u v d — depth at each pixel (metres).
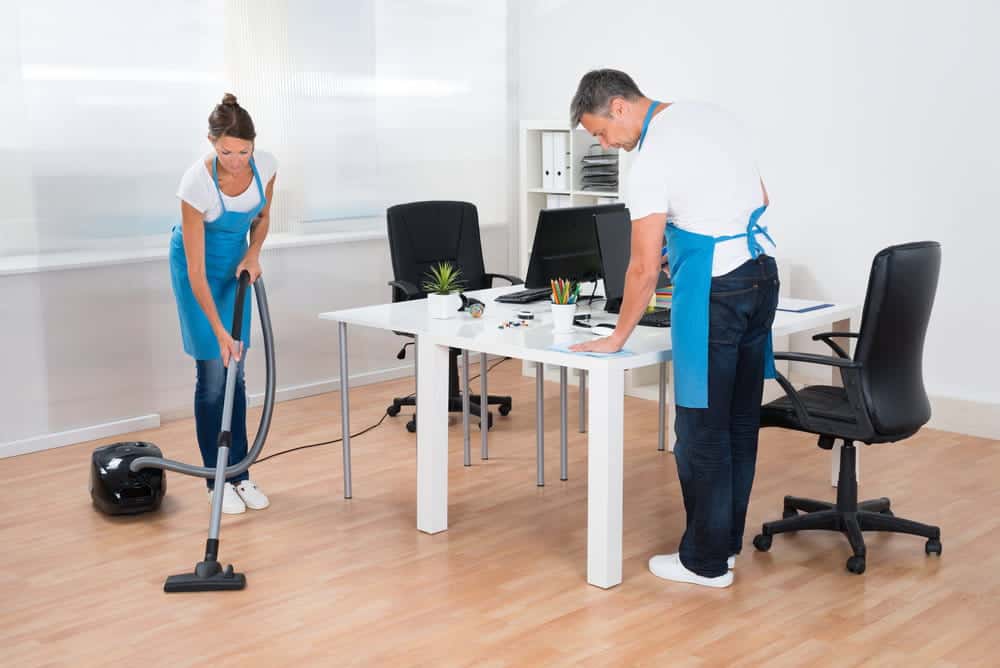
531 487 4.38
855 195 5.37
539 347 3.40
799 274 5.62
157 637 3.06
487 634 3.06
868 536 3.80
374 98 6.06
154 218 5.23
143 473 4.04
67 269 4.96
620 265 4.09
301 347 5.91
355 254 6.06
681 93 5.97
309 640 3.03
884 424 3.37
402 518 4.03
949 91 5.00
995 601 3.25
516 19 6.71
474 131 6.59
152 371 5.32
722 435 3.26
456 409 5.45
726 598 3.28
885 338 3.31
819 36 5.38
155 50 5.14
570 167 6.21
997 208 4.93
